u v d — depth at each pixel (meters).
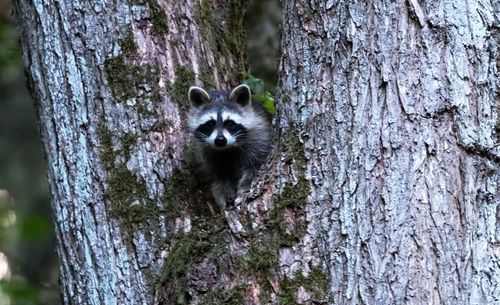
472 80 8.73
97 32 10.41
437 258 8.43
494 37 8.84
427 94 8.66
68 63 10.38
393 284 8.39
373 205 8.57
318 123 9.00
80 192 10.04
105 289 9.68
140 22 10.65
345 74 8.91
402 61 8.73
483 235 8.55
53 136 10.34
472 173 8.62
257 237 8.91
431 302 8.36
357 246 8.55
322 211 8.80
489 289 8.47
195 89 10.98
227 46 12.21
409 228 8.46
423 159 8.57
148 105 10.38
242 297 8.73
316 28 9.18
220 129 12.11
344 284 8.55
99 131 10.17
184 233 9.66
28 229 19.28
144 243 9.73
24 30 10.88
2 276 20.56
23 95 24.86
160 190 10.07
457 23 8.76
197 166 10.88
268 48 18.55
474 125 8.66
